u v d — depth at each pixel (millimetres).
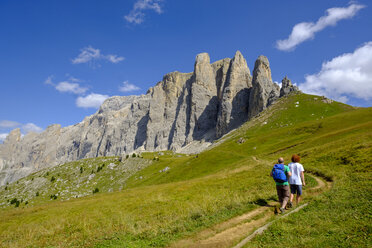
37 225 21969
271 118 147250
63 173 149250
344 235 8320
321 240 8211
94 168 147125
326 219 10227
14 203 122000
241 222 11727
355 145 30703
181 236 11000
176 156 168625
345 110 131625
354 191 13328
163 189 36531
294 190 14281
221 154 91688
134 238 11891
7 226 27094
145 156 167750
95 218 20516
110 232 13734
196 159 93562
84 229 15859
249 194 18953
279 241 8789
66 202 45969
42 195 127188
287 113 145250
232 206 14938
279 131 108625
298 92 175625
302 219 10688
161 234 11805
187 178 76125
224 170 58844
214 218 12836
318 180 20812
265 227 10398
